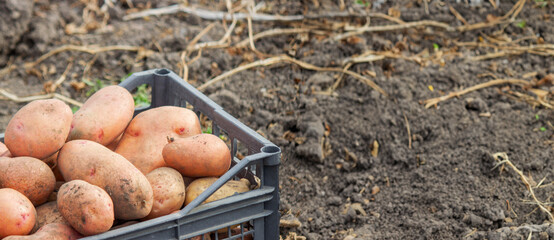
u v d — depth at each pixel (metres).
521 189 2.94
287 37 4.65
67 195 1.76
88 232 1.75
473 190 2.94
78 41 4.71
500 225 2.72
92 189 1.77
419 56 4.30
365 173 3.25
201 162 2.05
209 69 4.28
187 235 1.85
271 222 1.97
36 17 4.84
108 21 5.01
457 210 2.79
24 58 4.57
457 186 2.99
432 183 3.05
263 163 1.92
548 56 4.28
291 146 3.48
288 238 2.74
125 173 1.88
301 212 2.97
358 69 4.12
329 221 2.88
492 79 4.02
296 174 3.29
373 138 3.47
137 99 3.82
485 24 4.64
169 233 1.83
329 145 3.48
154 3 5.26
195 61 4.30
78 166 1.92
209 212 1.87
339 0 5.11
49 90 4.19
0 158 1.96
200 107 2.44
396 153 3.33
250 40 4.51
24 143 1.98
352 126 3.59
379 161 3.34
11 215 1.78
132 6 5.25
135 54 4.57
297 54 4.39
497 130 3.46
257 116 3.74
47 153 2.02
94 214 1.73
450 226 2.70
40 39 4.61
